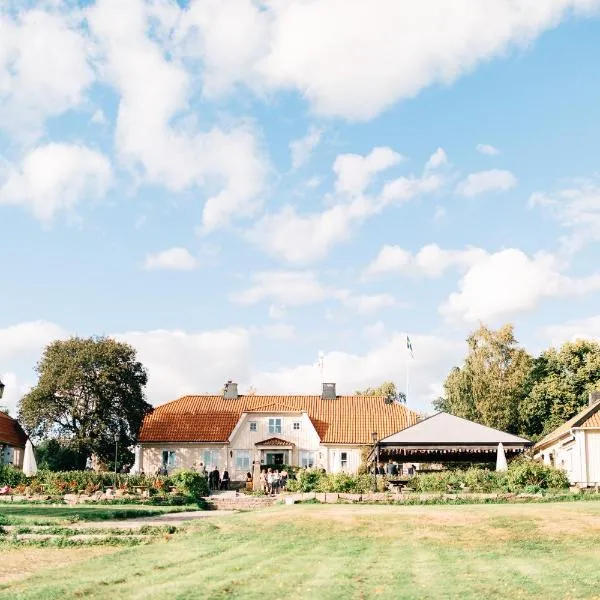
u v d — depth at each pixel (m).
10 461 58.03
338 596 12.79
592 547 19.78
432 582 14.31
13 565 16.59
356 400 65.69
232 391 67.12
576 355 68.31
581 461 43.19
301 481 38.19
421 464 49.03
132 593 12.94
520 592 13.18
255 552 19.08
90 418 58.56
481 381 70.06
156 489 37.47
